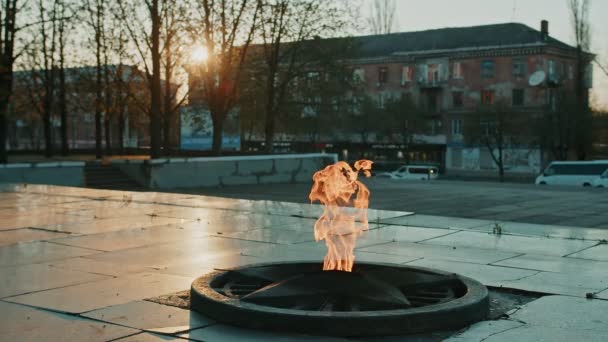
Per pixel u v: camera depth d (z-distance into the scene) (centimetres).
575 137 5312
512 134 5694
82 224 1102
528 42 6372
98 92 3572
